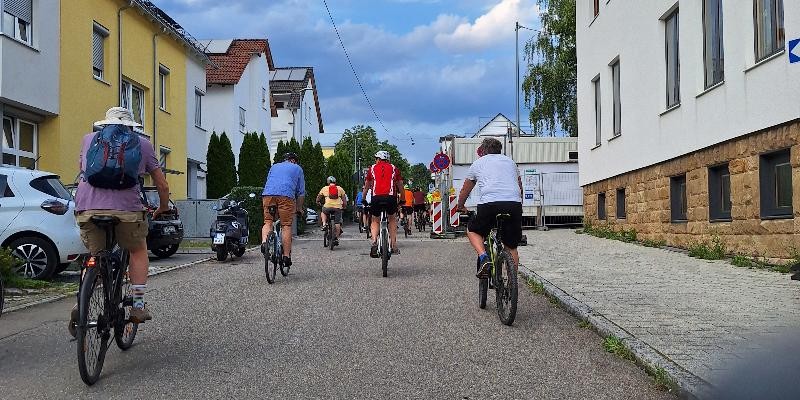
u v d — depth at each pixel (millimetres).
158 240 14633
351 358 5883
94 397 4812
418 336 6727
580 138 22656
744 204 11930
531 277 10266
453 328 7102
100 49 20562
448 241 20625
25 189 10938
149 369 5551
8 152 16125
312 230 29953
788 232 10695
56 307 8555
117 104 21141
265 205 10734
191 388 5027
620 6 18344
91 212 5445
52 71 17062
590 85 21500
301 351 6129
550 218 27781
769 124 10992
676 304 7820
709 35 13375
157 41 24719
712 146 13109
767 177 11414
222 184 30781
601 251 14578
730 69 12219
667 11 15102
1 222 10680
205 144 30391
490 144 8055
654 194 16203
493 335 6773
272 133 58531
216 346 6328
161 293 9523
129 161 5383
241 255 15414
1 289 7164
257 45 42031
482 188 7684
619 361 5746
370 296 9133
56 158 17406
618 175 18812
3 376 5367
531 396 4832
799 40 6730
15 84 15398
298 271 12047
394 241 11555
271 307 8344
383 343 6430
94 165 5324
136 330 6418
